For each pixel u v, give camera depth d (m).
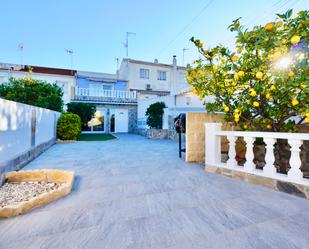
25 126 5.21
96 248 1.71
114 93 19.89
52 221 2.17
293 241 1.82
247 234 1.94
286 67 3.11
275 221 2.20
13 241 1.80
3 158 3.79
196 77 4.49
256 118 4.12
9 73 17.33
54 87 12.44
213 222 2.17
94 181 3.69
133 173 4.30
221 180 3.79
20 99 10.91
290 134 3.01
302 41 2.95
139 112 19.48
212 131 4.39
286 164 3.82
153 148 8.46
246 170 3.67
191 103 13.60
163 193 3.08
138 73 23.41
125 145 9.53
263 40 3.08
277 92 3.44
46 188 3.18
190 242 1.81
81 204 2.63
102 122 19.30
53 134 9.77
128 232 1.97
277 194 3.02
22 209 2.35
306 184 2.83
